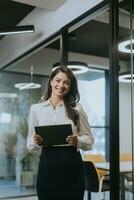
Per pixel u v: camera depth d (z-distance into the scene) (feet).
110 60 9.47
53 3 11.93
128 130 10.13
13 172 18.70
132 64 9.75
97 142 19.74
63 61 12.37
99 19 12.56
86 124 6.64
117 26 9.59
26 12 15.16
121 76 10.30
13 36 17.83
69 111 6.44
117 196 9.13
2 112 19.36
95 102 20.01
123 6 9.72
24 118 18.81
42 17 14.08
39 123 6.55
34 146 6.51
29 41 15.48
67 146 6.15
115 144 9.23
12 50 17.97
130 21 9.70
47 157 6.17
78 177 6.14
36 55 17.65
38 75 18.16
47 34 13.56
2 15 15.42
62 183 6.06
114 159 9.21
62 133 6.08
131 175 10.89
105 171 13.51
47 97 6.75
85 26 14.89
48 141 6.13
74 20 11.47
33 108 6.73
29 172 18.17
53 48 16.89
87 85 19.80
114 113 9.27
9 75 19.47
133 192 9.99
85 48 18.88
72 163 6.10
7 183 18.65
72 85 6.56
